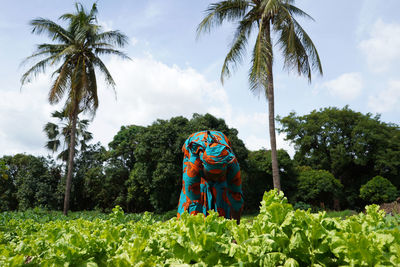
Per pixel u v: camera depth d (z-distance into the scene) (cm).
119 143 2572
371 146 2559
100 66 1659
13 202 2608
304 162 2867
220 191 416
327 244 147
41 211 1566
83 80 1523
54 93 1463
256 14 1120
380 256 132
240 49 1141
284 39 1098
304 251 152
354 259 136
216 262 149
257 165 2298
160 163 1866
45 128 2353
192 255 155
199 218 170
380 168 2502
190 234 159
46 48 1606
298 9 1112
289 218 163
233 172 411
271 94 1097
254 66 995
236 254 149
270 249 151
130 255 175
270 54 985
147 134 1966
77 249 180
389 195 2102
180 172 1883
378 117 2755
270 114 1090
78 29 1538
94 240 201
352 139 2566
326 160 2666
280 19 1046
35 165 2519
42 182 2503
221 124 1995
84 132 2555
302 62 1116
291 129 2791
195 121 1980
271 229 164
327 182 2241
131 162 2478
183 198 430
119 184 2433
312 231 151
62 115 2359
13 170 2689
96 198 2483
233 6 1106
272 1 953
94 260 185
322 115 2697
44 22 1511
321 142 2700
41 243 253
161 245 197
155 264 163
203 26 1106
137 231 266
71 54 1569
